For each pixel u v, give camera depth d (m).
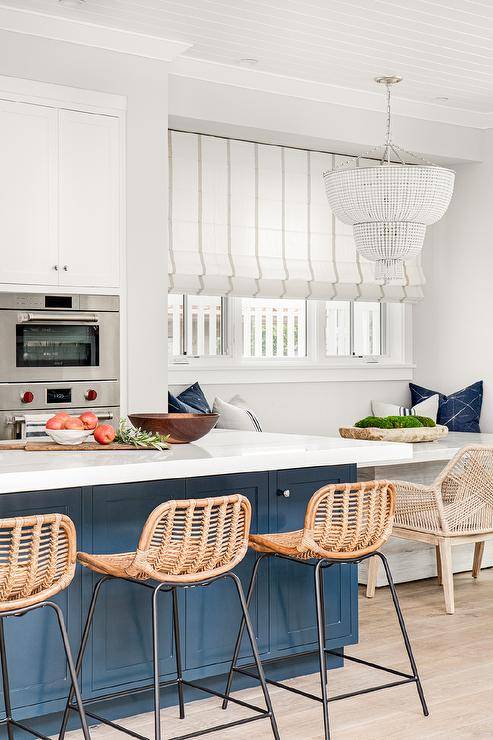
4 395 4.53
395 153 6.42
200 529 2.94
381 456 3.62
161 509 2.84
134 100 4.85
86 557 2.99
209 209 5.91
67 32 4.60
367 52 5.16
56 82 4.59
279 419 6.42
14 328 4.54
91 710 3.33
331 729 3.33
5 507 3.03
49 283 4.61
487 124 6.70
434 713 3.48
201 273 5.82
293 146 6.25
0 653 2.99
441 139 6.52
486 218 6.74
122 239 4.83
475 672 3.94
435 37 4.90
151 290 4.93
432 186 4.64
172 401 5.53
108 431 3.47
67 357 4.70
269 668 3.78
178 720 3.41
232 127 5.62
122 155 4.81
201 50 5.12
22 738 3.15
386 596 5.23
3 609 2.56
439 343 7.05
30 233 4.55
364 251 4.87
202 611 3.52
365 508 3.36
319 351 6.72
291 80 5.71
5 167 4.48
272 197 6.21
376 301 6.84
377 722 3.40
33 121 4.54
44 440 3.82
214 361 6.21
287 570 3.75
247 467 3.22
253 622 3.66
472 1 4.39
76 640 3.21
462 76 5.64
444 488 5.17
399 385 7.10
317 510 3.28
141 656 3.38
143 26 4.68
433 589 5.39
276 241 6.23
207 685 3.62
